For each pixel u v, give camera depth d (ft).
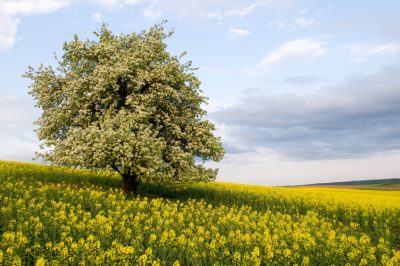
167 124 88.48
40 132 89.35
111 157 78.23
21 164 114.73
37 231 41.88
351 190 189.88
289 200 92.94
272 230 56.18
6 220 46.98
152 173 78.89
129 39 96.32
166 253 40.06
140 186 101.50
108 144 77.92
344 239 47.70
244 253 41.14
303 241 45.11
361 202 98.53
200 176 88.89
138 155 78.69
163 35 97.14
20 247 36.88
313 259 41.34
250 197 93.81
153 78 89.04
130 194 86.38
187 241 41.83
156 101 90.68
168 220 53.11
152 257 37.60
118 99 88.63
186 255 38.93
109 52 91.30
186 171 86.07
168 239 42.16
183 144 93.56
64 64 93.40
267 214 66.95
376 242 60.85
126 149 77.71
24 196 63.72
